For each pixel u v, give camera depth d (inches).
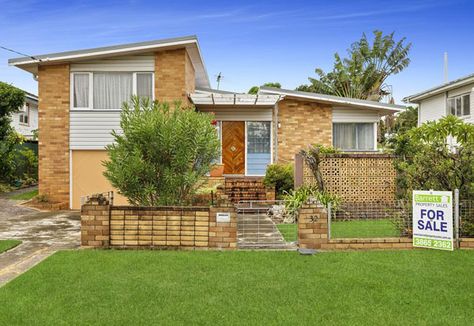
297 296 191.9
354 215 430.0
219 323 162.7
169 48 557.6
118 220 287.1
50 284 207.3
